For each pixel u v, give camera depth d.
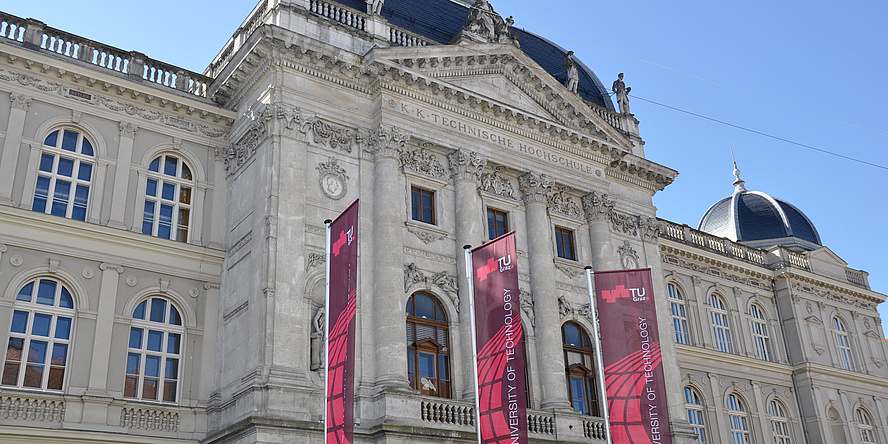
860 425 48.75
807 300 50.47
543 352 32.44
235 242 30.47
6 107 28.44
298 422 25.72
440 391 30.11
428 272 31.34
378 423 26.98
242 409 26.45
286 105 30.09
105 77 30.25
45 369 26.70
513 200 34.94
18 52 28.62
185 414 28.22
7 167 27.77
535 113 36.88
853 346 51.47
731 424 43.75
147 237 29.34
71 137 29.83
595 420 32.12
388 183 30.91
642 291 28.23
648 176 40.84
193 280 30.27
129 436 26.61
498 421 24.12
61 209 28.84
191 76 33.53
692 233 47.56
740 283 48.38
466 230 32.38
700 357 43.75
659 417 26.67
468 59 34.66
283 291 27.50
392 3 37.19
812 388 47.09
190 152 31.98
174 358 29.09
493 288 25.59
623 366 27.50
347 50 32.16
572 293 35.22
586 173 37.56
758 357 46.84
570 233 36.88
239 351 28.11
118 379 27.59
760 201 57.16
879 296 54.50
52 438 25.31
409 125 32.38
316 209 29.64
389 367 28.14
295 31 30.97
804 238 55.09
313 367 27.77
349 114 31.64
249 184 30.44
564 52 44.50
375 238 30.41
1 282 26.58
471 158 33.47
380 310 29.09
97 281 28.33
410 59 32.56
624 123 41.97
